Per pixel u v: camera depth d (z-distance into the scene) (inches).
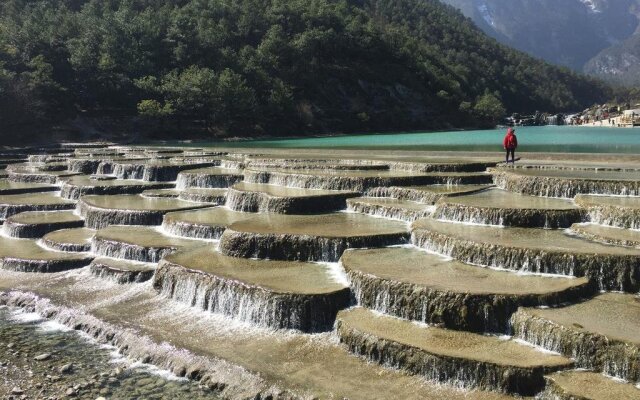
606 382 672.4
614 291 879.7
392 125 5521.7
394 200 1414.9
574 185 1306.6
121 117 4040.4
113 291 1099.9
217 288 968.3
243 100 4333.2
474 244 985.5
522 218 1128.2
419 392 706.2
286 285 932.6
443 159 1943.9
